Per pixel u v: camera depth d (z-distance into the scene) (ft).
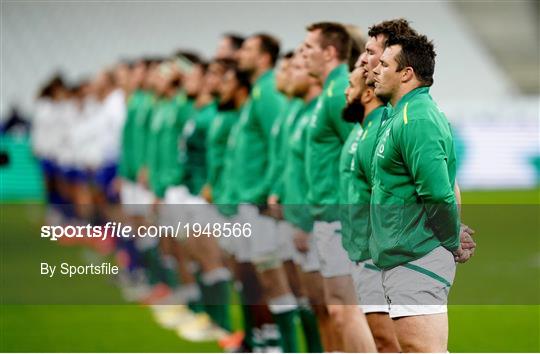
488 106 266.16
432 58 57.31
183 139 116.47
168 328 114.01
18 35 343.67
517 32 365.61
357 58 73.92
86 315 123.03
